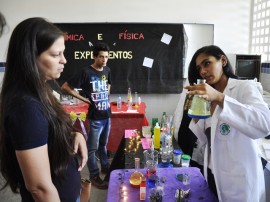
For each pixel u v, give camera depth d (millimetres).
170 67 3877
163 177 1438
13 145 763
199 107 1132
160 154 1838
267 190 1932
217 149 1281
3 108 749
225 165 1267
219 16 3777
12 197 2348
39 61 796
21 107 721
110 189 1349
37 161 749
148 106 4047
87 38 3779
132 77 3896
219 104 1074
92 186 2678
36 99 767
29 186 769
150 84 3916
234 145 1230
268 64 3377
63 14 3732
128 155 1841
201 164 1746
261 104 1108
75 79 2609
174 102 4027
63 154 871
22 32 762
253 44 3793
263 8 3475
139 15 3758
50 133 817
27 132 722
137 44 3811
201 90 1043
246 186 1222
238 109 1053
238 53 3875
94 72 2646
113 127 3080
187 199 1245
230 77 1327
